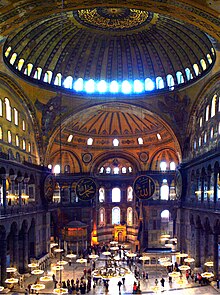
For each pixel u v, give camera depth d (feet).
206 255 108.27
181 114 128.26
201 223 109.91
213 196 102.89
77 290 102.83
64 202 163.02
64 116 131.44
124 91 134.10
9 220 97.81
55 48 119.85
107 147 163.53
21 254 114.32
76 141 158.61
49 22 104.78
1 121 100.12
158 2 70.38
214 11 68.13
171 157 162.50
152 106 132.05
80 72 131.34
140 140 161.27
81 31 116.47
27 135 121.60
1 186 105.09
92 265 136.98
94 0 70.90
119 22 111.04
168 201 161.07
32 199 123.75
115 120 157.58
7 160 95.81
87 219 163.32
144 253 139.13
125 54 127.65
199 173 115.34
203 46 107.14
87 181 114.52
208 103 112.27
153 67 129.70
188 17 74.43
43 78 123.54
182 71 124.67
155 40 120.78
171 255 138.62
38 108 123.75
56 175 160.35
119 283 104.22
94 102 132.98
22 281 106.32
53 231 159.33
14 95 113.19
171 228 163.94
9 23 73.56
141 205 161.89
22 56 111.55
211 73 106.42
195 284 106.22
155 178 162.30
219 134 100.83
